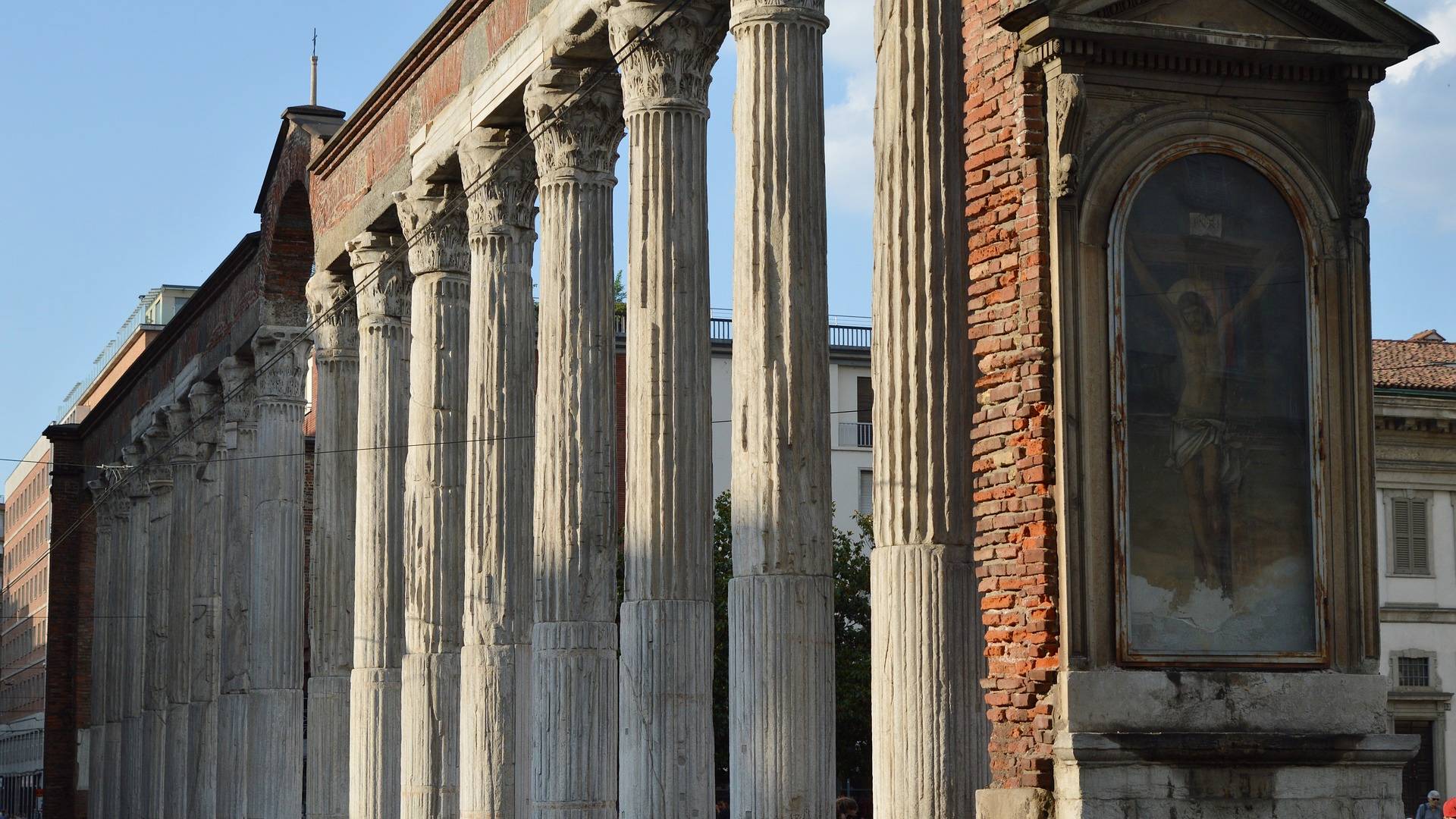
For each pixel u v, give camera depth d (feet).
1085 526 46.52
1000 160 49.32
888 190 54.08
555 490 90.07
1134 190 47.65
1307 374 48.21
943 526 53.21
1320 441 47.98
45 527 383.04
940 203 53.47
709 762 79.10
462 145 102.12
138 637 194.29
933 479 53.16
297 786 138.82
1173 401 47.44
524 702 97.86
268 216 143.64
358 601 115.85
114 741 201.05
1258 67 48.65
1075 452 46.73
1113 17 47.55
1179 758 45.50
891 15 54.34
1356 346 48.39
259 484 142.51
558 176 91.86
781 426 68.85
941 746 52.60
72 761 228.22
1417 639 140.97
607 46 90.07
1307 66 48.91
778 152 70.03
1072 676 45.78
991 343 49.06
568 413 90.38
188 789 166.81
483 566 98.48
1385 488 141.28
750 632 68.33
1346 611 47.73
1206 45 47.80
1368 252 48.80
